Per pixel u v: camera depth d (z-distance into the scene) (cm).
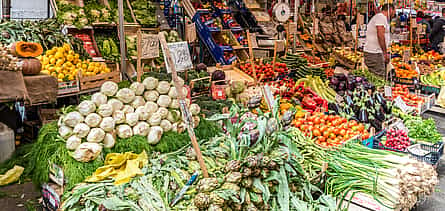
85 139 278
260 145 285
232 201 249
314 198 340
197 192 254
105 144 284
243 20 934
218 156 293
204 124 351
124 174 268
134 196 248
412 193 328
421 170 327
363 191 328
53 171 281
